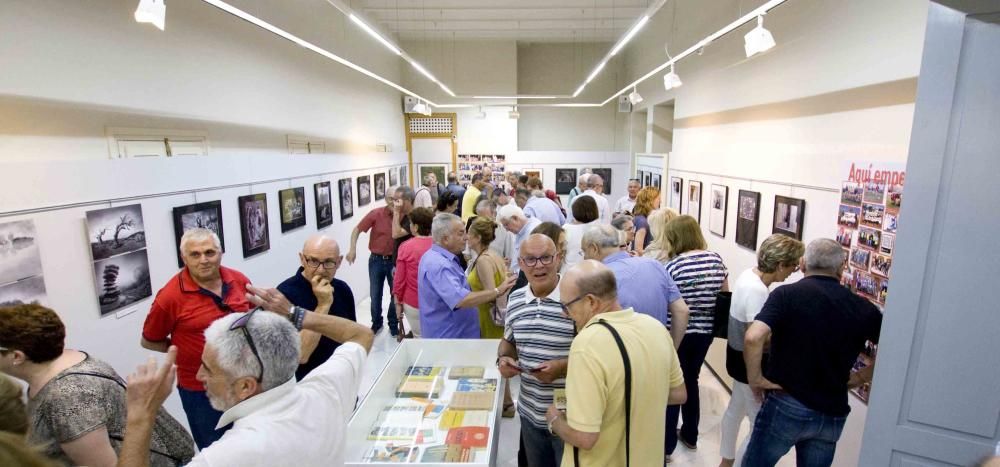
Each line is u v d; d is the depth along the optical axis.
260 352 1.15
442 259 2.73
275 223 4.50
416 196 7.38
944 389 1.63
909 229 1.62
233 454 1.03
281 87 5.01
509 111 11.39
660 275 2.37
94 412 1.47
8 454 0.82
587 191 6.09
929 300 1.62
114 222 2.63
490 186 7.57
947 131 1.52
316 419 1.24
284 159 4.67
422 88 11.32
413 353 2.49
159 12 2.28
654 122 8.49
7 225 2.07
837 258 2.01
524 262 1.97
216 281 2.23
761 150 4.02
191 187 3.30
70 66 2.55
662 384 1.54
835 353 1.97
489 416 2.00
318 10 6.01
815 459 2.12
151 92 3.15
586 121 12.27
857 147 2.76
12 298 2.09
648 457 1.54
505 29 10.00
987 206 1.49
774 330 2.08
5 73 2.21
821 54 3.17
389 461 1.72
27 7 2.31
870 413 1.78
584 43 11.86
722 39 5.02
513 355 2.20
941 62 1.51
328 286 2.11
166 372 1.21
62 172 2.33
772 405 2.12
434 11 8.60
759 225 4.02
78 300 2.42
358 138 7.60
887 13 2.52
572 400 1.48
